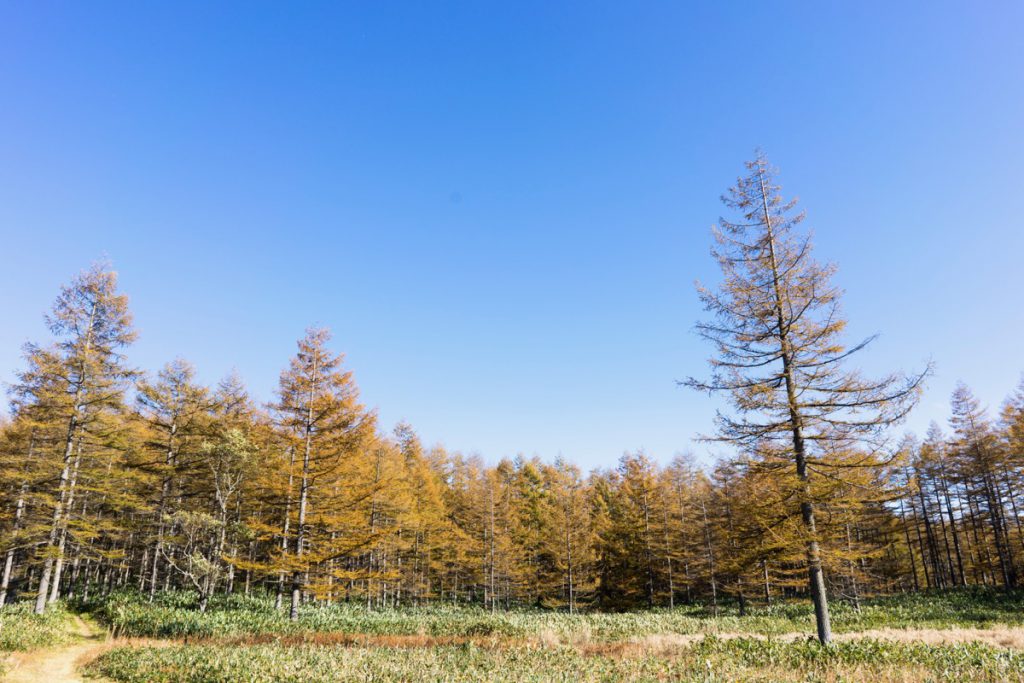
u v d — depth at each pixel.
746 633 22.45
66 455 23.50
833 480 14.77
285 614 23.73
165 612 21.98
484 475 42.53
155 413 29.70
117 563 34.94
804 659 12.51
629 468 42.88
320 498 24.58
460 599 44.75
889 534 42.62
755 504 15.84
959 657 11.97
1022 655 12.09
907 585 52.38
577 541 37.28
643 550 41.16
